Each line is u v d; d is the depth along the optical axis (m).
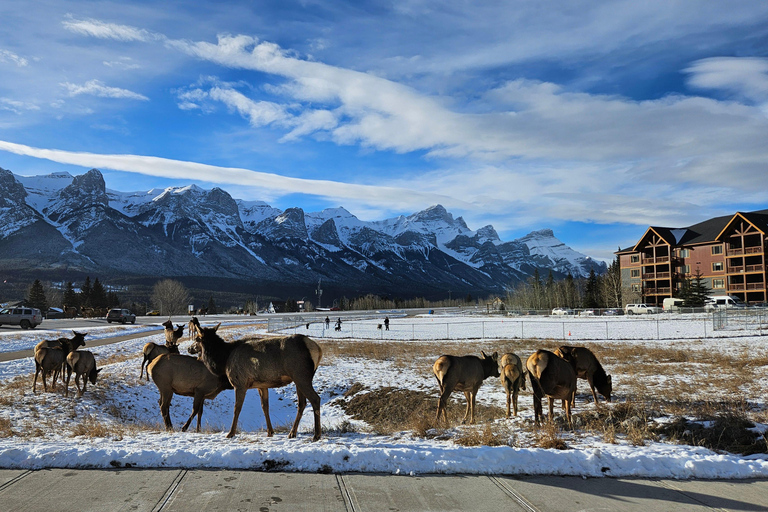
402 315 108.00
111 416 13.49
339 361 26.14
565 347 11.89
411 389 18.31
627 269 86.75
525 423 10.28
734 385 13.91
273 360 8.74
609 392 12.39
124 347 30.88
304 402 9.14
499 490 6.11
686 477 6.68
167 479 6.29
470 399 12.12
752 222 70.06
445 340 39.22
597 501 5.81
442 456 6.98
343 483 6.25
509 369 11.38
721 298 65.31
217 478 6.34
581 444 8.11
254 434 9.71
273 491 5.93
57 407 13.28
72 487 5.98
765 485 6.41
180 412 15.48
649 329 42.19
